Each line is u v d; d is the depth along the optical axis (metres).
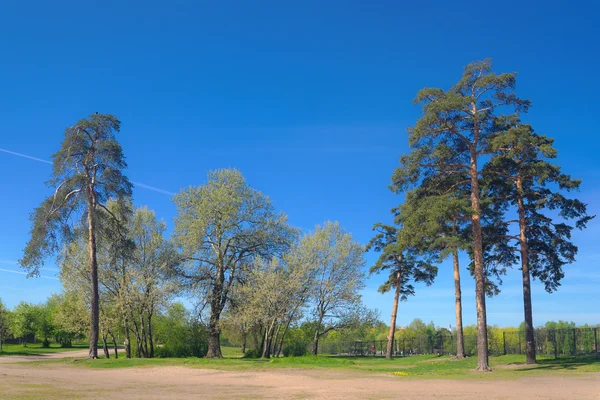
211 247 39.12
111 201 40.66
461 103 27.05
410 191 31.11
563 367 28.77
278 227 40.78
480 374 25.86
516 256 33.38
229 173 39.91
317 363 33.09
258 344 48.53
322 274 46.22
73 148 33.53
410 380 22.61
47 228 32.72
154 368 28.75
